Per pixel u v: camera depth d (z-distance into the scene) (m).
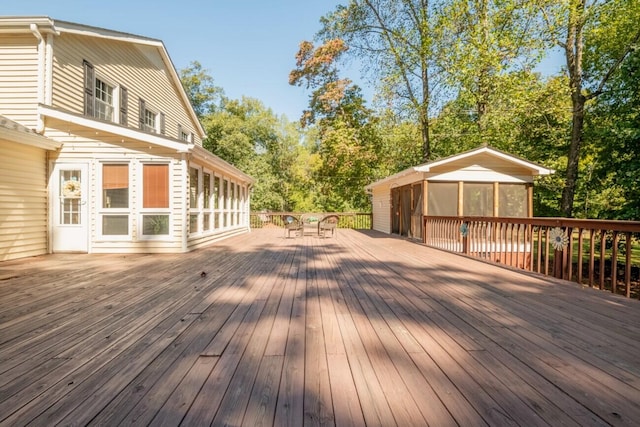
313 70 21.19
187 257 7.19
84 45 8.70
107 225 7.88
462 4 13.51
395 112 17.05
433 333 2.74
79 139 7.76
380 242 10.60
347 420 1.58
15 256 6.86
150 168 7.94
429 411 1.66
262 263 6.39
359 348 2.43
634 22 10.37
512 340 2.60
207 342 2.53
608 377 2.02
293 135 34.38
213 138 24.91
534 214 15.67
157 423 1.56
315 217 16.56
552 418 1.61
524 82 11.90
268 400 1.75
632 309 3.45
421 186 10.68
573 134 11.07
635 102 8.35
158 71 12.87
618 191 9.65
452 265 6.21
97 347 2.45
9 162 6.70
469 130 15.35
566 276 4.87
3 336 2.67
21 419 1.60
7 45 7.54
